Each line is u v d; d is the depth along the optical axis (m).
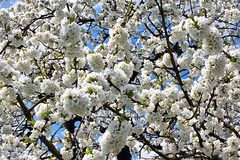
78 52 3.87
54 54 7.70
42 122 4.01
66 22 3.40
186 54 4.80
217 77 3.88
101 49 4.64
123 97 2.95
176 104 3.79
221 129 5.05
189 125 4.53
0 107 4.25
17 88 3.75
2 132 4.47
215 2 8.91
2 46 4.60
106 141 2.73
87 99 2.55
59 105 3.63
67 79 4.33
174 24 7.71
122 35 3.71
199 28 3.38
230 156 4.42
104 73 3.04
